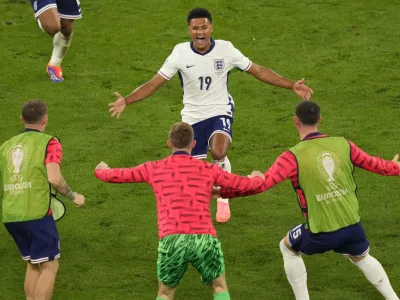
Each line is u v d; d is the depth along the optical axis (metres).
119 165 38.38
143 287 29.06
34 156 26.33
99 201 35.38
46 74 47.44
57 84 46.31
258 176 25.31
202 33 31.42
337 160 25.27
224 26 53.19
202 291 28.86
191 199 24.48
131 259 31.03
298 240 25.81
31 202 26.20
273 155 39.22
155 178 24.86
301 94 32.28
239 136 41.22
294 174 25.30
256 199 35.53
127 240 32.34
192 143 25.38
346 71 48.09
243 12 55.09
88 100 44.75
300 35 52.38
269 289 28.86
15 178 26.36
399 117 42.84
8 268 30.55
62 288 29.00
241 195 25.39
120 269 30.31
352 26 53.53
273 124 42.44
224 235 32.66
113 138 40.97
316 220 25.27
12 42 50.94
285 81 32.28
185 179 24.66
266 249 31.56
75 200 26.80
